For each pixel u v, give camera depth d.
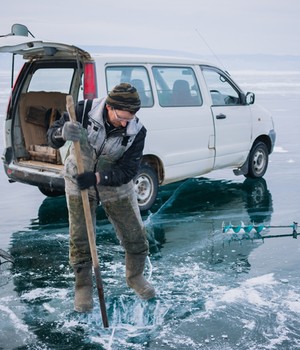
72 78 6.65
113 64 6.19
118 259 5.30
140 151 3.88
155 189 6.79
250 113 8.23
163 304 4.29
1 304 4.30
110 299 4.38
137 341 3.72
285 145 13.45
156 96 6.71
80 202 3.95
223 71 7.96
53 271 5.02
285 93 42.31
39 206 7.30
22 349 3.62
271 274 4.91
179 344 3.68
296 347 3.65
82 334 3.82
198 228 6.26
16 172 6.58
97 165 3.86
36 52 6.57
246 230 6.06
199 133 7.26
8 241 5.84
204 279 4.79
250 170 8.62
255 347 3.65
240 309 4.20
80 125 3.53
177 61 7.16
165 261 5.22
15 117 6.77
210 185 8.52
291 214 6.89
